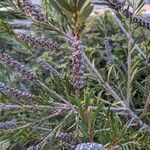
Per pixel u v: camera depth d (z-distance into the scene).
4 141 0.63
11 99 0.62
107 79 0.69
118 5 0.63
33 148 0.62
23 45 0.67
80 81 0.56
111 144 0.54
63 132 0.65
